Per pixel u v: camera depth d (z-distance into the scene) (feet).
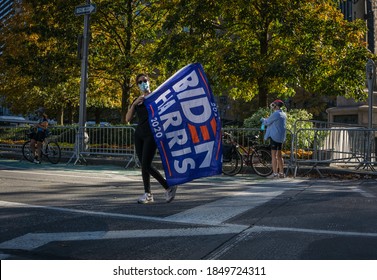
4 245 13.61
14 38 77.41
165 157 19.65
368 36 64.08
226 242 13.87
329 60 53.42
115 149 45.62
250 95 66.33
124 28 67.67
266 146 36.32
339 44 52.31
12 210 19.10
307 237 14.44
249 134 39.65
